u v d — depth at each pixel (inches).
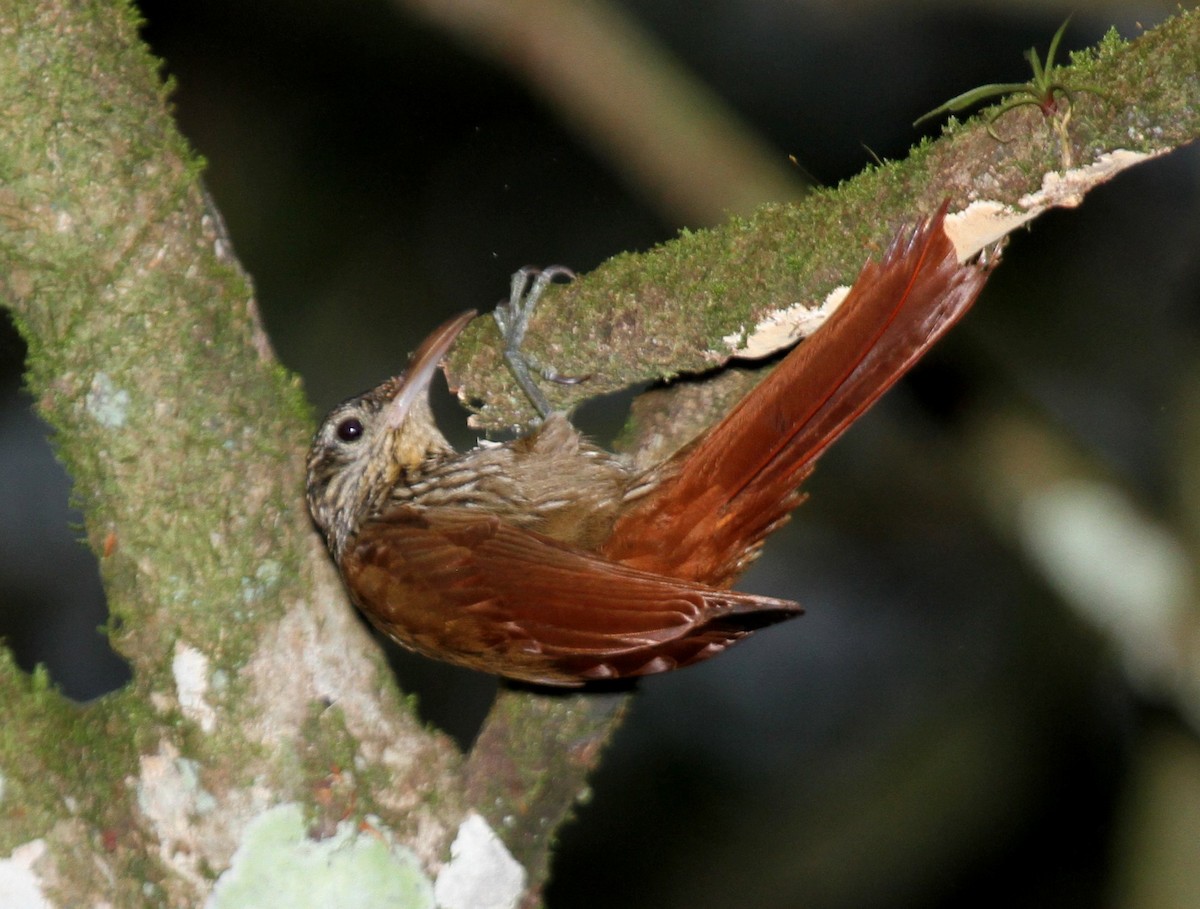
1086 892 488.4
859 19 543.5
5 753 228.8
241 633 244.2
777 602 219.0
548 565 250.4
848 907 498.3
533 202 566.9
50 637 515.2
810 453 244.2
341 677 251.1
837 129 549.0
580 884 526.0
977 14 494.6
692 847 525.3
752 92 553.3
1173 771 406.3
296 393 257.9
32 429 522.0
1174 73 209.0
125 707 243.0
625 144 462.6
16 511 521.3
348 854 242.2
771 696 547.8
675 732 547.5
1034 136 222.1
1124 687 464.4
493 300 561.9
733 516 250.5
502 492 287.4
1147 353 518.3
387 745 252.1
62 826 228.4
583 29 470.9
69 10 241.6
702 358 263.3
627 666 251.1
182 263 246.1
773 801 530.9
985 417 428.8
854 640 550.6
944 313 228.4
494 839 259.6
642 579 237.8
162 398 243.1
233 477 246.4
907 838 503.5
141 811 240.1
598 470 285.3
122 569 243.4
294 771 242.5
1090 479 422.3
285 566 249.0
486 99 565.9
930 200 233.3
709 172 460.4
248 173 550.0
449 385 304.3
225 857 238.8
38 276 240.8
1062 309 523.2
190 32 549.3
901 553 554.3
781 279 247.1
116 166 241.9
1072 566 416.8
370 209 560.1
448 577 257.3
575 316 273.9
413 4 474.6
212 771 240.8
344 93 559.8
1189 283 448.5
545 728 277.3
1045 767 504.7
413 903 245.3
